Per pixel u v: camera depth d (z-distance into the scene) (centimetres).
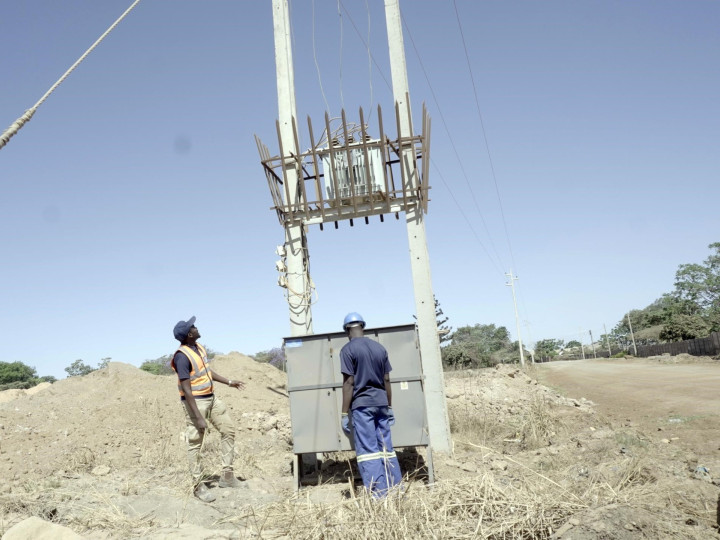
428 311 798
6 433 807
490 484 458
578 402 1422
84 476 675
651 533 365
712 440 787
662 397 1515
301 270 822
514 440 920
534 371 4756
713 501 455
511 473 660
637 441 760
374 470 561
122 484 630
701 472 571
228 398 1091
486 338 6688
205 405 629
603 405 1470
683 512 423
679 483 506
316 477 714
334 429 658
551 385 2694
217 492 614
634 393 1747
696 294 7944
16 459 723
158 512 532
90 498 563
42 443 784
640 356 7319
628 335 11744
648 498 438
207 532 456
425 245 812
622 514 386
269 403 1123
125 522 491
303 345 676
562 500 430
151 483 641
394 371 650
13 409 909
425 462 717
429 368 789
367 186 784
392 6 840
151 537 446
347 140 788
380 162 803
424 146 781
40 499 550
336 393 663
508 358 6700
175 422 922
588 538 362
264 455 817
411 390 646
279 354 2338
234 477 640
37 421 858
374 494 480
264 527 460
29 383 4162
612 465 604
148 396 995
